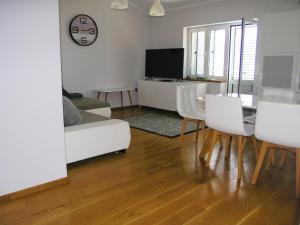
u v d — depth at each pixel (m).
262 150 2.57
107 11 6.10
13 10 2.07
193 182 2.64
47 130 2.40
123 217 2.03
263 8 4.86
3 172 2.19
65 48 5.56
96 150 3.09
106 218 2.02
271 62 4.51
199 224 1.95
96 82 6.20
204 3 5.75
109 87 6.47
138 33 6.82
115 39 6.37
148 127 4.77
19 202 2.24
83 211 2.11
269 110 2.34
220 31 5.76
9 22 2.06
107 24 6.16
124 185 2.57
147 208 2.16
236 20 5.29
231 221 1.99
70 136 2.84
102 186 2.54
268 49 4.53
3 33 2.04
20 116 2.22
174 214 2.08
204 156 3.34
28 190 2.35
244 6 5.12
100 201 2.27
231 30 5.57
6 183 2.22
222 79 5.86
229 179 2.71
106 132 3.16
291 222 1.98
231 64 5.68
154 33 6.98
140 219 2.01
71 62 5.70
